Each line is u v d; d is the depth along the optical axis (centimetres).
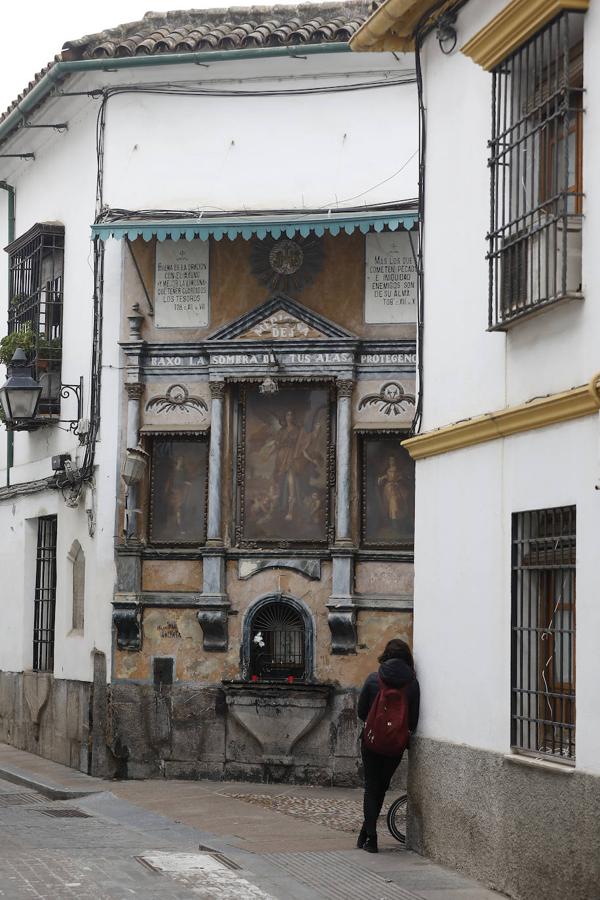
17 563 2097
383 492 1662
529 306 954
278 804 1473
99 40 1744
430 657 1131
